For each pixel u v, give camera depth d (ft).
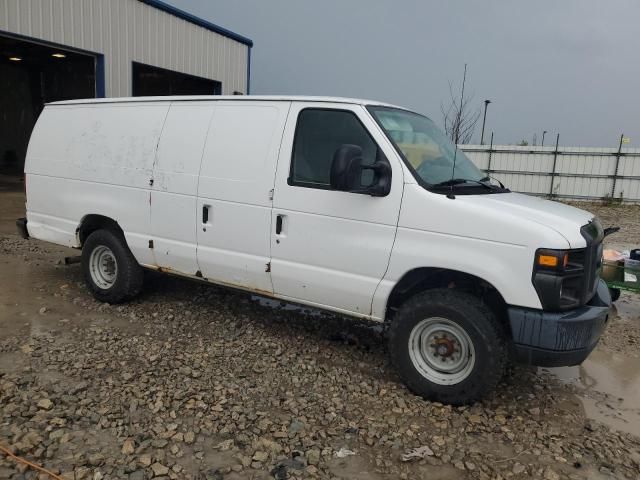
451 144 17.48
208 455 11.18
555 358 12.60
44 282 22.89
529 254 12.52
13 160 77.71
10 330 17.26
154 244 18.53
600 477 11.26
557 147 81.92
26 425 11.71
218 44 59.57
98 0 45.19
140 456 10.93
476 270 13.03
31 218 22.34
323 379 14.98
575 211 15.28
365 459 11.41
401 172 14.01
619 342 19.77
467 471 11.23
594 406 14.66
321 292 15.34
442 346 13.83
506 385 15.44
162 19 51.75
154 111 18.70
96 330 17.54
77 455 10.83
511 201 14.42
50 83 71.92
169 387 13.83
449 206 13.38
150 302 20.70
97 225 20.83
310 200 15.15
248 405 13.26
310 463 11.12
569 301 12.78
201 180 17.19
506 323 13.91
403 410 13.52
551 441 12.57
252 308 20.54
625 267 22.41
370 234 14.35
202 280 17.94
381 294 14.37
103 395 13.23
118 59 47.67
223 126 17.02
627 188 79.77
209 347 16.67
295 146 15.64
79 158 20.38
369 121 14.62
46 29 41.39
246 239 16.42
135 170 18.76
